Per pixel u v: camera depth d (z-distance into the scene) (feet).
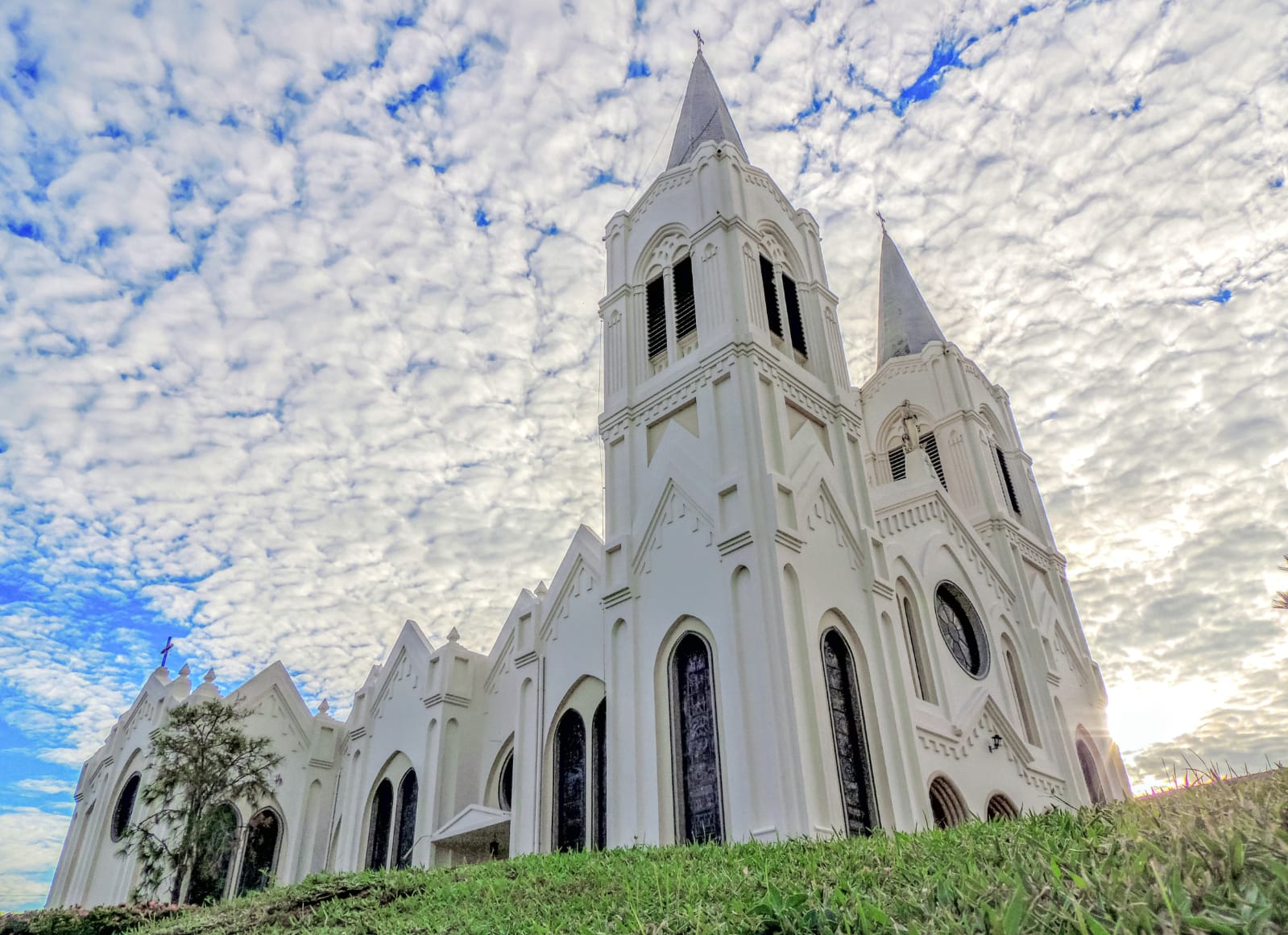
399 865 102.53
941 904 16.84
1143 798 25.39
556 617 92.17
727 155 96.12
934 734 82.53
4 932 65.31
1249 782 22.74
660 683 73.00
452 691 106.42
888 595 80.53
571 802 81.20
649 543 80.12
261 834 117.50
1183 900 14.03
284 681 128.26
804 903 18.88
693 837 65.82
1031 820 26.91
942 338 140.15
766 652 65.92
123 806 122.11
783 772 61.26
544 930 24.63
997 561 114.83
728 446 77.82
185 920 47.75
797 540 72.64
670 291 94.07
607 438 90.53
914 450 114.62
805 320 96.84
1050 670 108.06
